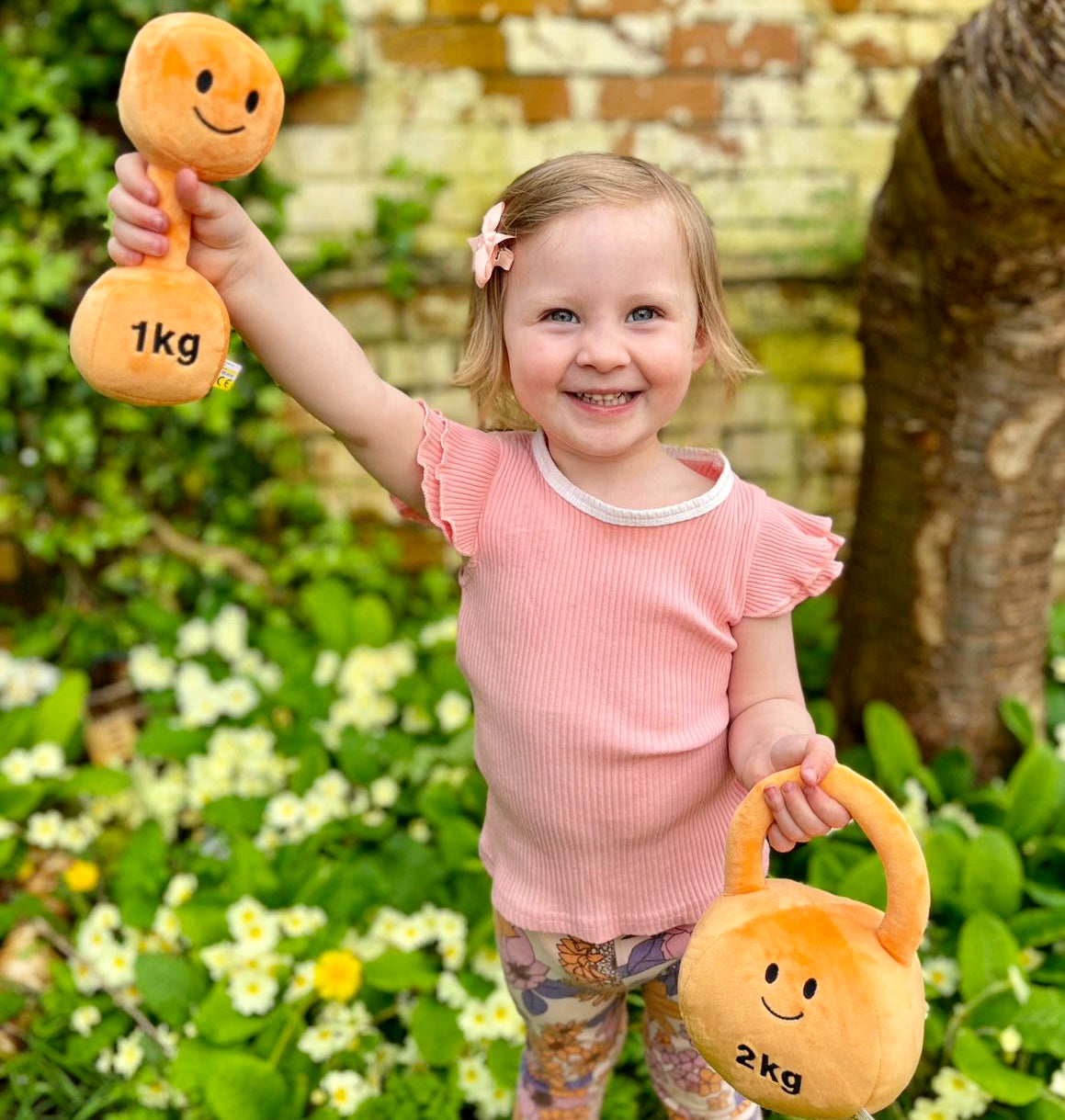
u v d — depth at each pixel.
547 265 1.06
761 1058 0.96
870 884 1.76
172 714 2.57
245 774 2.29
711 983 0.98
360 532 3.08
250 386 2.92
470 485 1.17
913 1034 0.94
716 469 1.19
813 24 2.84
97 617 2.96
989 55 1.59
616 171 1.09
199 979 1.82
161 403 1.00
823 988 0.94
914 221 1.89
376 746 2.26
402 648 2.57
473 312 1.21
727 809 1.21
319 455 3.03
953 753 2.23
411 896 1.96
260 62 0.93
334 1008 1.77
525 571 1.13
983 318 1.91
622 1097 1.67
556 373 1.07
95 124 2.79
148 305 0.95
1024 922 1.86
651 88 2.84
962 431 2.03
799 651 2.67
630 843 1.16
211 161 0.94
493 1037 1.72
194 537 3.02
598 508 1.12
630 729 1.11
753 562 1.14
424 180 2.85
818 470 3.05
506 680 1.14
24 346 2.78
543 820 1.16
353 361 1.13
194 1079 1.65
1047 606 2.24
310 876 1.99
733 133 2.88
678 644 1.12
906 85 2.91
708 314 1.15
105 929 1.93
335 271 2.86
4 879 2.16
